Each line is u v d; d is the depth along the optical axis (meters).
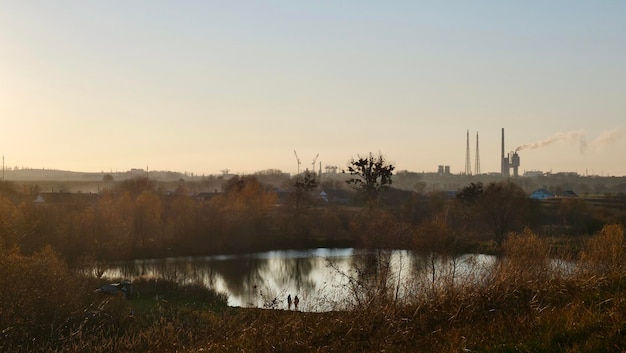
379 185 73.31
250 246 75.44
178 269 60.28
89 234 68.50
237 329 15.58
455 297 13.90
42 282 25.19
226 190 114.31
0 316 22.59
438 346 10.58
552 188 177.75
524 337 10.01
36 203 87.62
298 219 84.50
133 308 30.48
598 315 10.41
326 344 12.30
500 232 63.97
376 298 14.77
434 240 43.41
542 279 14.99
